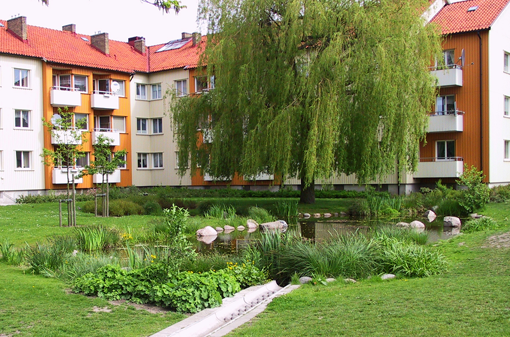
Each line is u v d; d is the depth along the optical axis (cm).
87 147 3991
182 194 3862
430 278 966
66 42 4091
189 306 805
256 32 2378
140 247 1616
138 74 4425
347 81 2248
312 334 634
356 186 3697
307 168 2180
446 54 3462
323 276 1038
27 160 3647
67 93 3766
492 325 603
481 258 1142
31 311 774
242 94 2342
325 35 2311
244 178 2498
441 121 3344
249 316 770
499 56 3406
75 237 1628
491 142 3294
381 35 2203
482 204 2503
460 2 3716
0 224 2058
